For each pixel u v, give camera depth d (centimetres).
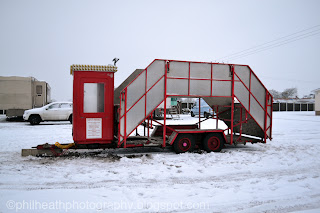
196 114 2775
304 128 1583
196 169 599
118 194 441
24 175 534
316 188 484
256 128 893
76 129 700
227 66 814
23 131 1346
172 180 521
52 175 538
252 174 571
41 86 2458
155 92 741
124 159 665
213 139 797
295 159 711
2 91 2227
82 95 702
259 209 393
